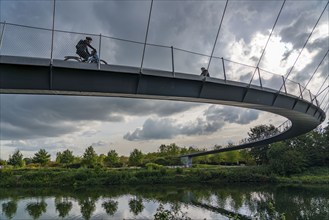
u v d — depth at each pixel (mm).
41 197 49812
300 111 30859
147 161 109688
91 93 18125
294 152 78375
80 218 32844
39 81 16062
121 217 32531
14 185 67562
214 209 35000
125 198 47312
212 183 69938
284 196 44531
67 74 16844
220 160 112875
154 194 51969
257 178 71688
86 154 93250
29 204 42406
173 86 20359
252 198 43469
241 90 23812
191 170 77062
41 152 99000
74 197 49531
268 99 25953
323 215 28391
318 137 86562
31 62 15531
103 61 17688
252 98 24609
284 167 75312
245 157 110562
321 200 38906
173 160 109625
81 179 70500
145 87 19266
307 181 67688
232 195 47938
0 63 14922
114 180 70562
